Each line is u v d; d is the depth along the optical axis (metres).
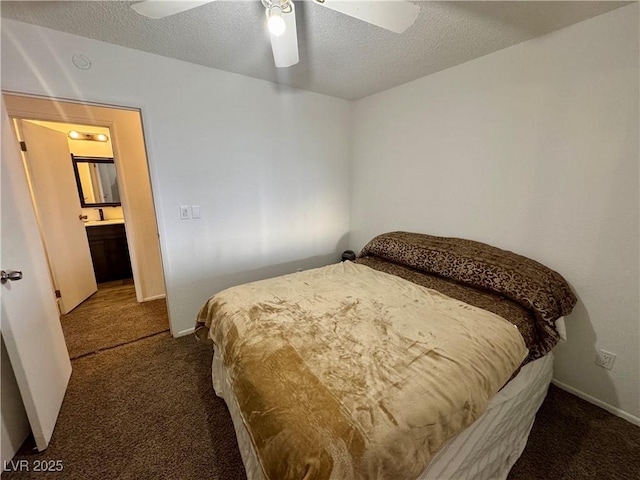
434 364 1.09
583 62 1.55
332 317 1.45
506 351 1.23
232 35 1.69
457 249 2.05
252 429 0.93
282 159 2.70
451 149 2.25
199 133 2.22
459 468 1.05
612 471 1.29
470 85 2.06
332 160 3.07
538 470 1.30
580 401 1.72
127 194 2.90
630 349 1.56
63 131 3.25
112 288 3.54
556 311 1.51
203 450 1.40
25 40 1.57
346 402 0.90
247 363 1.13
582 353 1.73
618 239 1.54
